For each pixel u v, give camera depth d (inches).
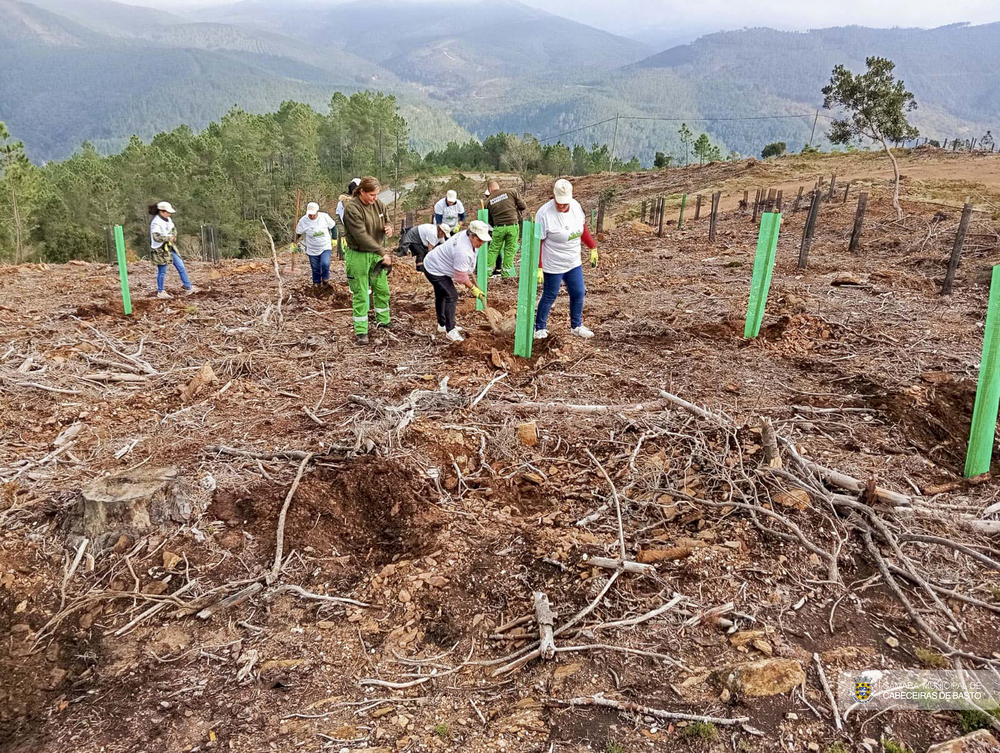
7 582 135.4
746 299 306.3
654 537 136.9
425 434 170.9
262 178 2250.2
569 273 245.9
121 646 120.2
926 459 164.2
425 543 139.2
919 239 434.3
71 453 175.8
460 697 104.8
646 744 93.7
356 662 113.3
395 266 416.2
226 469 163.8
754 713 97.7
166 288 401.1
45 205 1507.1
